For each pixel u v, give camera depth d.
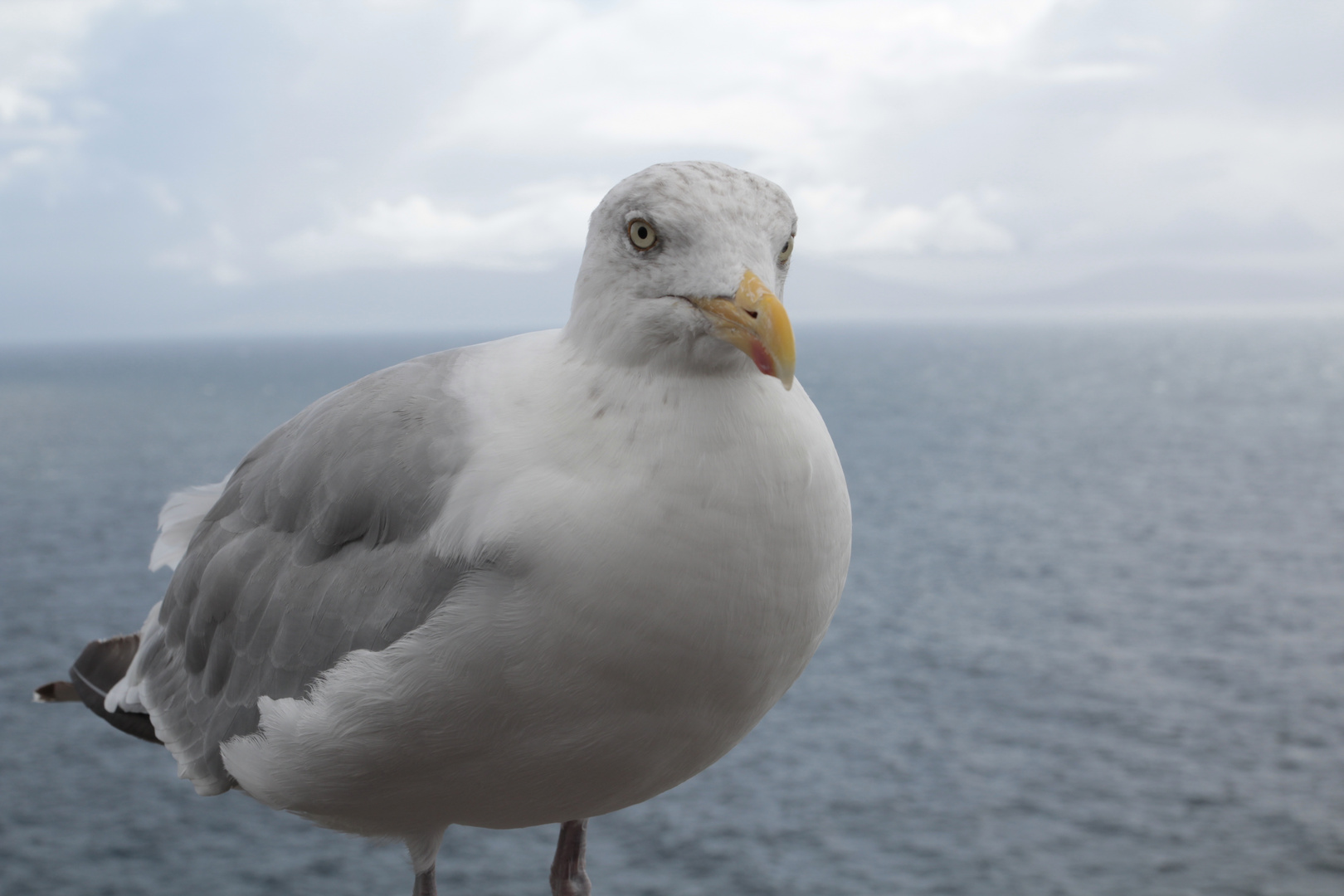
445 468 2.85
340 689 2.83
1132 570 61.81
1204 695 41.62
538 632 2.59
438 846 3.34
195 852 30.03
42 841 30.44
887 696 42.50
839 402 155.00
